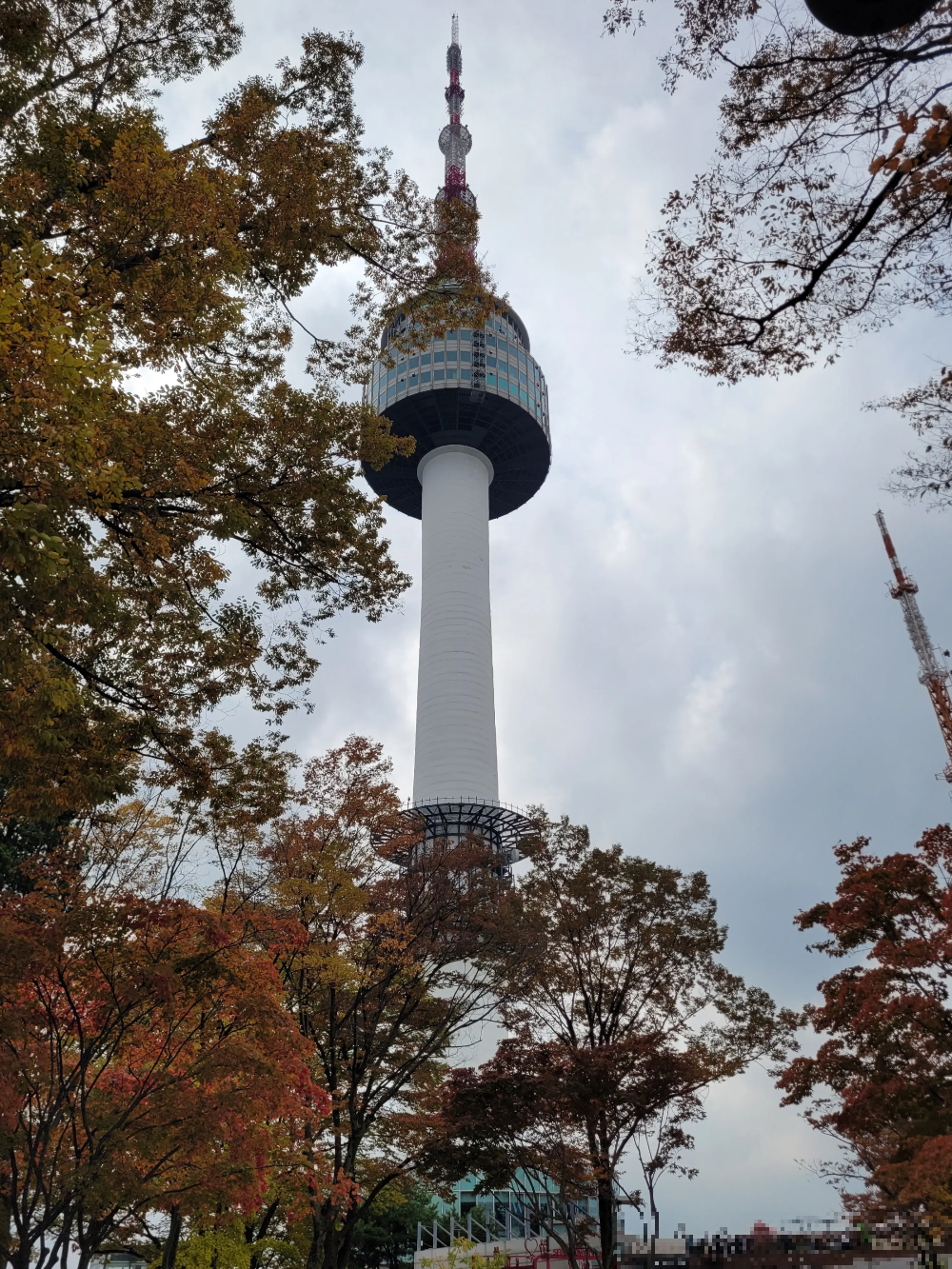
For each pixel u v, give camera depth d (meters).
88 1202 13.80
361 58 19.80
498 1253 40.78
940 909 22.00
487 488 113.38
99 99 18.16
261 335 20.41
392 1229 55.44
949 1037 20.30
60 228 14.95
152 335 15.55
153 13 18.25
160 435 15.23
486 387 106.75
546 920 30.61
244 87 19.31
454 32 125.62
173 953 16.12
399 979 27.94
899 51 8.55
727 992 30.30
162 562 16.64
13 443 11.13
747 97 9.56
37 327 10.73
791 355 10.86
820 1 5.82
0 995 14.15
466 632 100.44
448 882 30.39
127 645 17.78
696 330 10.93
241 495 18.27
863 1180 23.41
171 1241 20.80
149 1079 15.70
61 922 14.81
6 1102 13.32
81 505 12.89
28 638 13.09
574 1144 26.59
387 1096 26.48
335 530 19.50
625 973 30.69
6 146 14.99
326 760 29.47
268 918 21.06
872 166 8.00
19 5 15.01
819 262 10.11
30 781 15.27
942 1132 18.92
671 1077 25.58
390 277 21.42
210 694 18.44
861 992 21.83
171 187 14.52
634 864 31.88
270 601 20.66
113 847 19.88
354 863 27.98
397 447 20.58
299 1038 17.34
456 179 112.62
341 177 19.80
